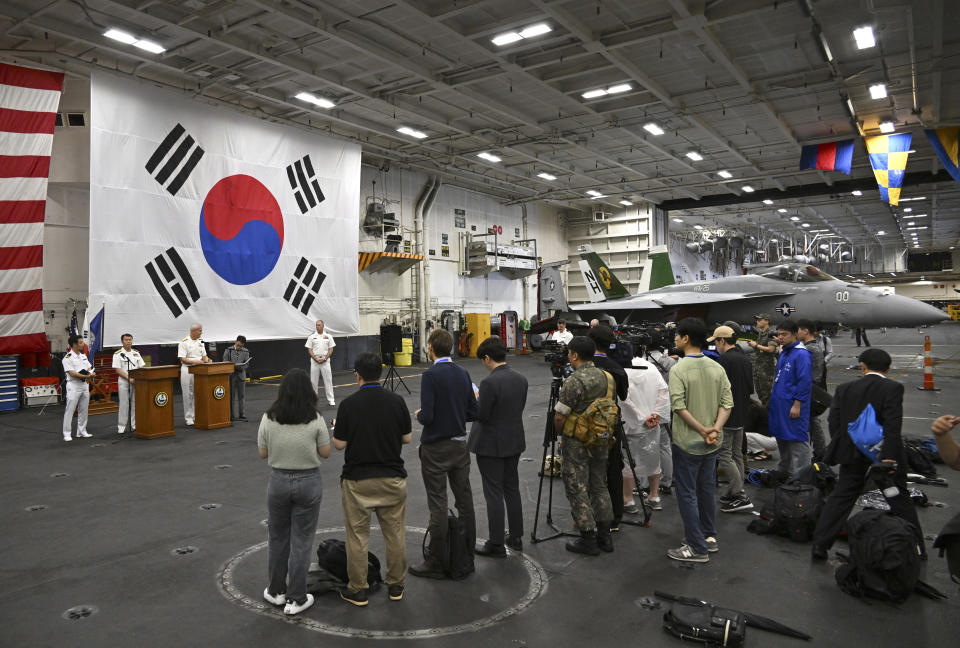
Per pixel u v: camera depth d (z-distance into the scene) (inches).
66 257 520.7
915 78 502.9
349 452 135.7
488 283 1031.0
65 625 126.9
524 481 243.8
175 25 409.1
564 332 505.0
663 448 221.8
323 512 202.8
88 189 534.3
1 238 416.8
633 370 200.4
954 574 116.8
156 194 476.1
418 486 235.5
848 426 154.3
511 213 1072.8
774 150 766.5
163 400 343.6
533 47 454.3
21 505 214.1
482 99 566.9
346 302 629.3
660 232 1117.1
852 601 137.3
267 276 556.7
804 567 156.9
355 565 135.0
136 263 463.2
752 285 719.7
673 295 780.0
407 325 848.3
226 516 201.3
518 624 127.0
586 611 133.0
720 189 1000.9
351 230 635.5
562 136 687.1
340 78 522.3
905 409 389.1
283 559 135.4
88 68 481.7
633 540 177.3
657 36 431.5
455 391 151.7
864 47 433.4
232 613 132.6
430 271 901.8
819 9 402.9
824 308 660.1
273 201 561.6
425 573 152.3
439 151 756.0
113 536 181.9
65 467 271.9
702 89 551.5
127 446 318.7
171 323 485.7
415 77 528.4
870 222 1514.5
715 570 155.0
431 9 406.3
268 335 559.2
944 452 109.5
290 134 577.9
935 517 191.6
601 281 884.6
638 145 740.7
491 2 396.8
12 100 418.3
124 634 123.0
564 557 164.6
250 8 400.2
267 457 132.0
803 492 178.5
